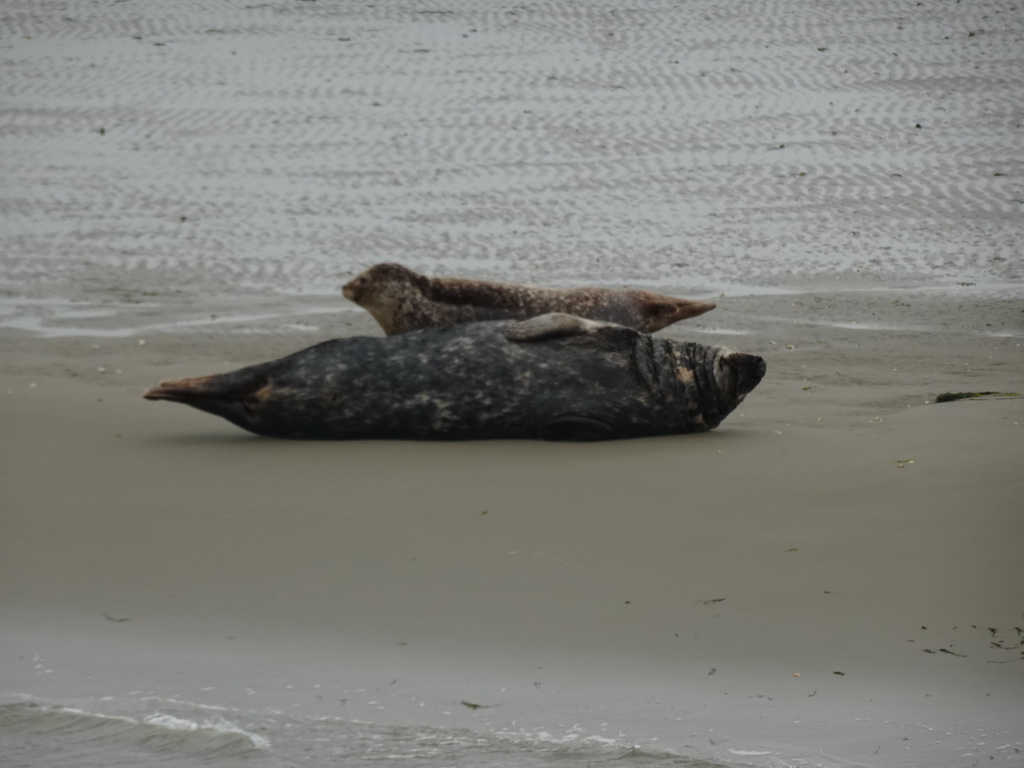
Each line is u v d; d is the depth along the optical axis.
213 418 31.55
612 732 13.53
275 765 13.24
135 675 15.31
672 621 16.47
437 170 80.81
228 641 16.27
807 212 71.69
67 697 14.77
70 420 31.17
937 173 79.06
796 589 17.39
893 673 14.67
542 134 88.94
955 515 20.20
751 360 28.41
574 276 59.31
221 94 97.69
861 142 86.56
